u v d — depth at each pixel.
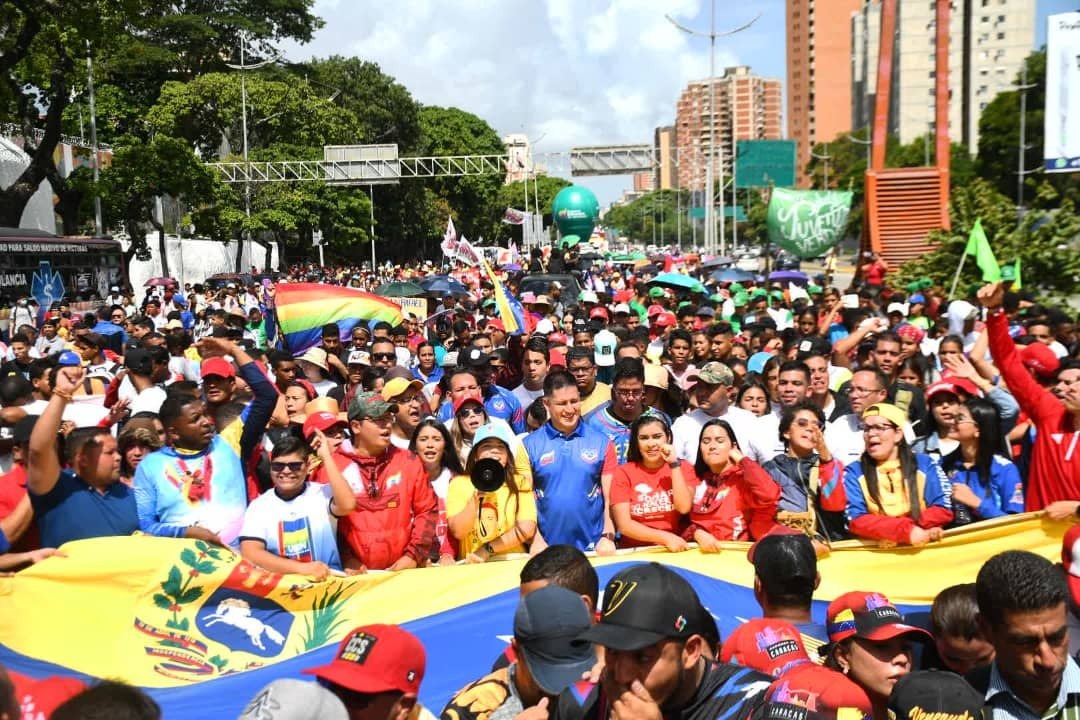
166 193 38.50
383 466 5.60
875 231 23.23
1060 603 2.87
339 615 5.12
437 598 5.20
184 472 5.46
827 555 5.43
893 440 5.41
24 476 5.21
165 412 5.46
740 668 2.79
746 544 5.47
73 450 5.11
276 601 5.07
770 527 5.56
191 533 5.20
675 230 151.75
